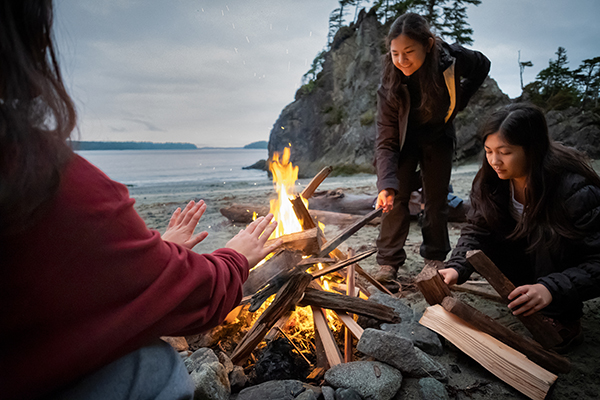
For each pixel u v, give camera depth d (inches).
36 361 25.8
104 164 1959.9
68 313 26.2
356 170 858.1
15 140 22.1
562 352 76.4
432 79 98.1
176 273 31.3
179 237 51.7
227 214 213.9
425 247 119.1
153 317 29.2
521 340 69.4
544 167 72.2
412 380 64.4
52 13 25.4
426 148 111.3
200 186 482.9
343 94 1096.2
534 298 66.2
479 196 87.0
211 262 36.4
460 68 102.5
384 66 106.3
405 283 112.6
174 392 31.9
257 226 47.4
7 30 22.3
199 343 75.8
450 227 178.4
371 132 916.0
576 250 74.3
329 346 69.8
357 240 165.2
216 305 34.8
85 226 26.0
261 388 60.3
